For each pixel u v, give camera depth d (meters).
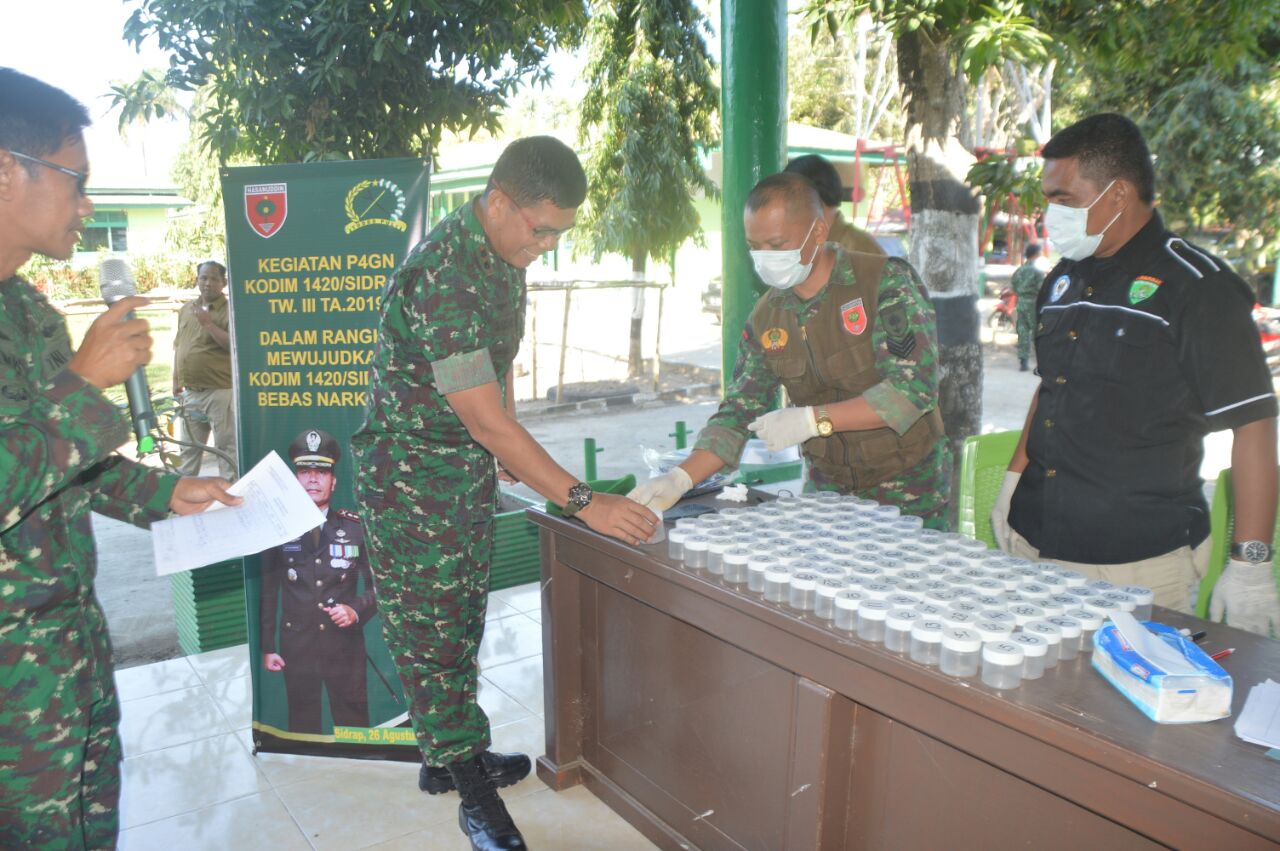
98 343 1.45
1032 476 2.25
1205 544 2.05
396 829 2.41
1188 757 1.16
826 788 1.68
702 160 11.26
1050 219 2.03
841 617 1.61
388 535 2.23
